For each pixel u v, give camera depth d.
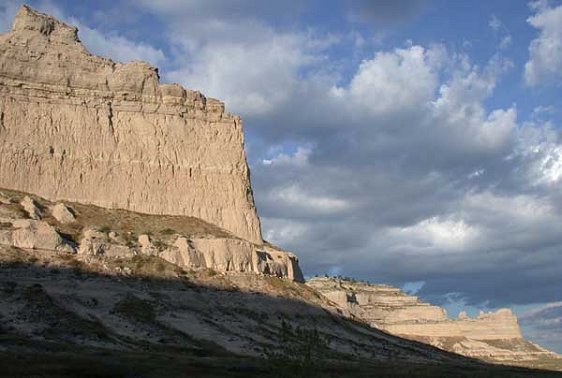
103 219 125.50
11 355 68.12
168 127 144.38
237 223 141.00
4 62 134.62
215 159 145.25
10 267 98.38
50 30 143.38
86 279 102.19
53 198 129.62
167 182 139.50
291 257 138.50
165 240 120.94
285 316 114.44
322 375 74.75
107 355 76.06
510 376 100.00
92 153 135.88
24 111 133.38
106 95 142.25
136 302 100.38
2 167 127.38
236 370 74.88
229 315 107.06
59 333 85.19
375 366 94.25
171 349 88.19
